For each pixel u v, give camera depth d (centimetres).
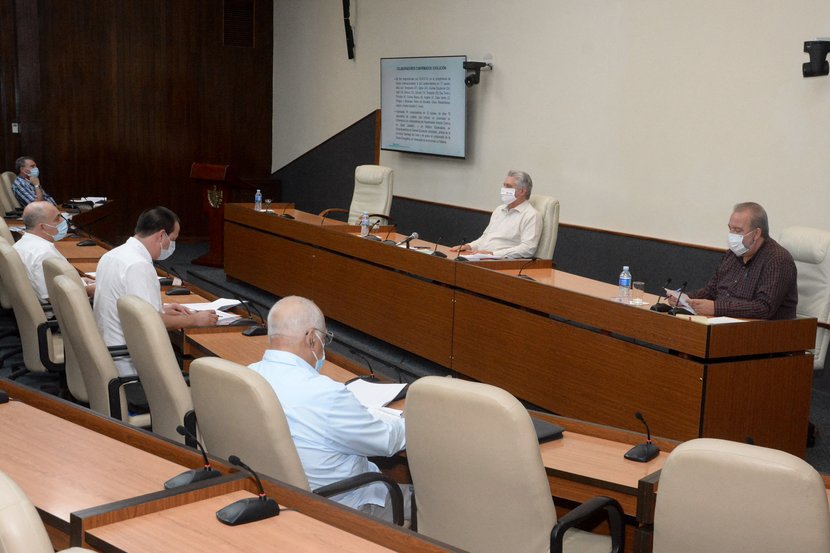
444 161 853
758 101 580
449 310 518
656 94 648
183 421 297
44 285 483
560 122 726
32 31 955
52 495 185
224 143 1084
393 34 900
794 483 168
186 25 1041
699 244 627
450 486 217
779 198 572
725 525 178
